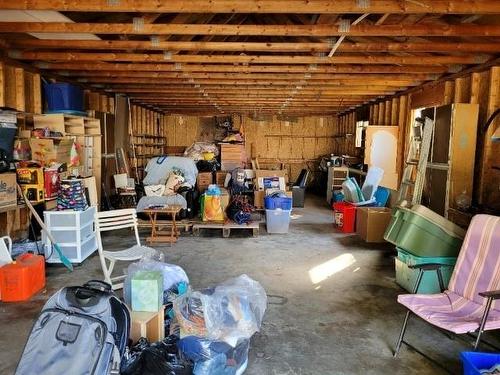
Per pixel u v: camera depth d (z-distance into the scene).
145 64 5.48
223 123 11.95
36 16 3.54
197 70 5.53
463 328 2.20
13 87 5.00
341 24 3.67
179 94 8.23
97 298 1.96
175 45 4.26
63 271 4.14
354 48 4.25
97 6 3.13
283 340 2.76
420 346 2.70
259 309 2.57
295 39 4.72
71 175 5.01
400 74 5.88
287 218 5.98
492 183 4.62
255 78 6.07
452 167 4.58
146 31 3.71
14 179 3.96
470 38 4.29
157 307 2.46
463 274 2.71
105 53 4.86
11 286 3.34
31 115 5.12
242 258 4.69
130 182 7.38
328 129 12.53
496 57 4.55
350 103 9.39
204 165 8.96
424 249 3.44
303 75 5.98
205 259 4.62
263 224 6.62
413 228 3.52
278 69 5.48
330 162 10.34
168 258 4.64
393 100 7.78
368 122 9.26
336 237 5.82
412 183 5.20
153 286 2.45
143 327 2.33
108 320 1.92
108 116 7.33
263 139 12.55
